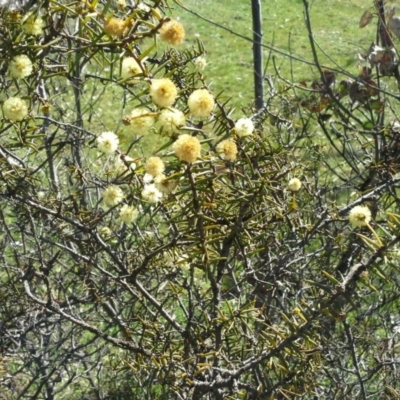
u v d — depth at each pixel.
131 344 1.92
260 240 2.27
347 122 3.18
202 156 1.65
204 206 1.69
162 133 1.53
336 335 2.88
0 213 2.46
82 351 3.08
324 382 2.99
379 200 2.73
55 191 2.52
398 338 2.97
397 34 3.05
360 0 14.89
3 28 1.56
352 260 2.59
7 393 3.05
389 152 2.87
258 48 3.48
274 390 2.02
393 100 5.88
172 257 1.85
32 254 2.67
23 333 2.54
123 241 2.41
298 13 13.92
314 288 2.21
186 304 2.85
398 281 3.01
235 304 2.30
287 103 3.35
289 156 2.45
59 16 1.77
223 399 2.04
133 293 1.95
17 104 1.53
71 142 2.34
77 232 2.21
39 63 1.67
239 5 14.62
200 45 2.19
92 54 1.57
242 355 1.94
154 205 1.97
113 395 2.96
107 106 6.39
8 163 1.79
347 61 10.73
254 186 1.85
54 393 2.84
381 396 2.90
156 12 1.47
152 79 1.51
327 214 2.26
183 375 1.79
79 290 2.86
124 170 1.73
